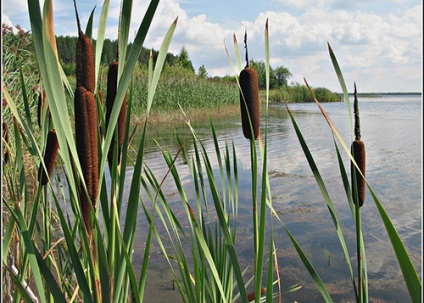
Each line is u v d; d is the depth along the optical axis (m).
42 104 1.20
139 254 4.28
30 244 0.86
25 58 6.10
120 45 0.80
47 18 0.68
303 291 3.47
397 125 18.67
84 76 0.78
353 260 4.11
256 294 1.06
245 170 8.36
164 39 0.87
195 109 21.67
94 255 0.89
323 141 13.05
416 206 5.81
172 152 10.32
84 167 0.80
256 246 1.07
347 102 0.96
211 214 5.27
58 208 0.85
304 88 52.56
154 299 3.29
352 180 0.99
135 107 17.06
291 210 5.72
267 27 1.00
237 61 1.05
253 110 1.04
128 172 7.65
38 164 1.22
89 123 0.79
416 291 0.67
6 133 1.63
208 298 1.79
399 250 0.68
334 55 0.94
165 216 5.38
